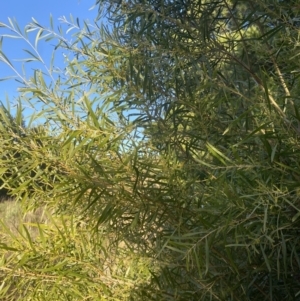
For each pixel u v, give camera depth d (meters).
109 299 1.03
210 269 0.94
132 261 1.10
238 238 0.81
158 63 0.99
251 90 0.98
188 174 0.94
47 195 1.00
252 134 0.72
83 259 1.04
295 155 0.74
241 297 0.93
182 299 0.94
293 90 0.83
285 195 0.70
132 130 0.93
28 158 0.87
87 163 0.87
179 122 0.95
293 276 0.88
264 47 0.91
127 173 0.86
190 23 1.02
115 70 1.04
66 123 0.85
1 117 0.85
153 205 0.89
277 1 0.82
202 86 0.86
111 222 1.03
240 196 0.74
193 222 0.90
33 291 0.99
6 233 1.01
